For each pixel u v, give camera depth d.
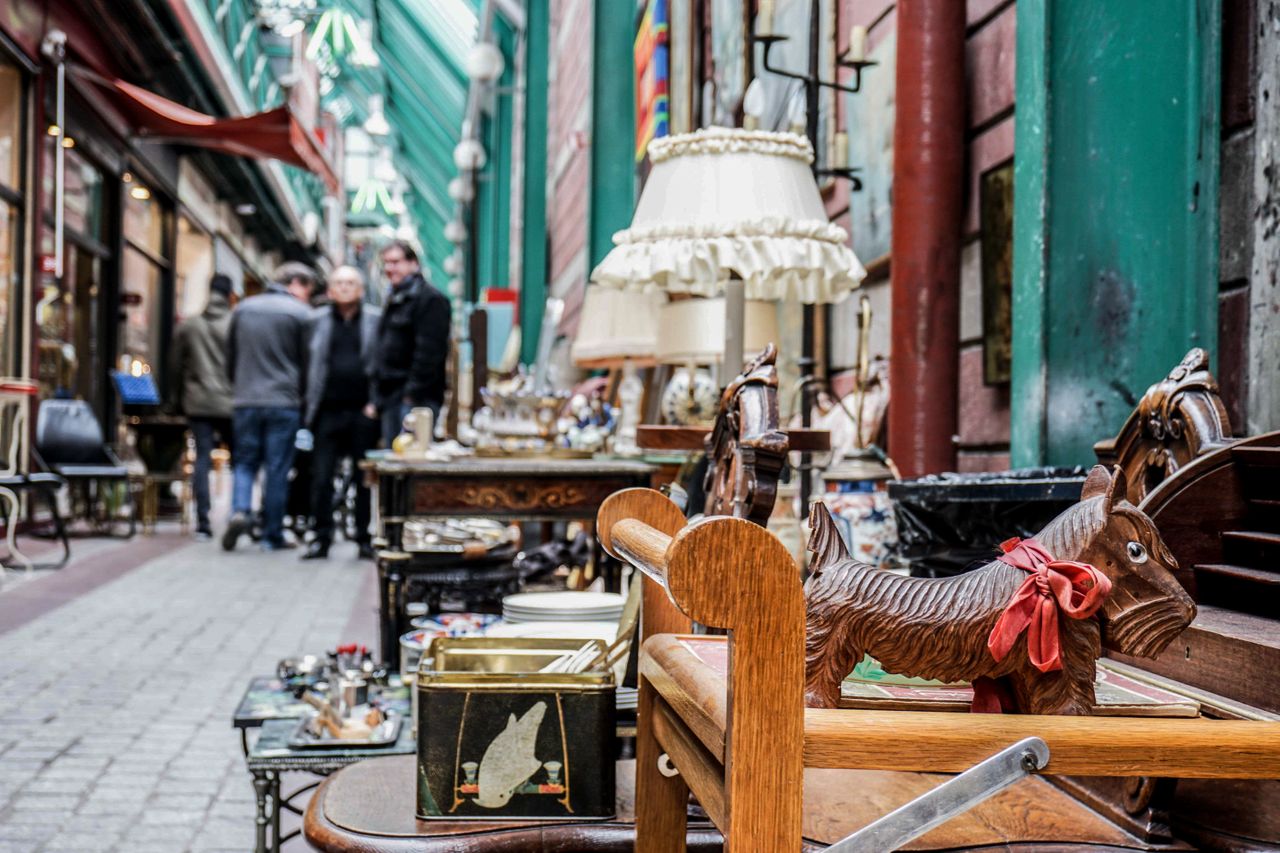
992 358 3.47
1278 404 2.21
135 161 13.04
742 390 1.93
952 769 1.02
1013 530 2.11
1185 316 2.42
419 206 37.03
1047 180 2.83
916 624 1.12
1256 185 2.30
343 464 10.63
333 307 8.50
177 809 3.10
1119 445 1.94
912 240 3.63
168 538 10.10
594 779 1.57
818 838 1.27
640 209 2.76
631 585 1.97
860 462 2.76
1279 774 1.05
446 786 1.55
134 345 13.90
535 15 16.34
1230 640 1.29
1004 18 3.47
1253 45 2.33
